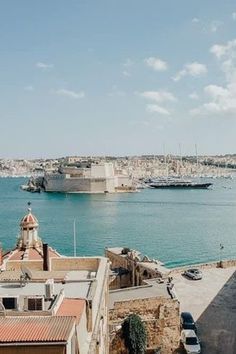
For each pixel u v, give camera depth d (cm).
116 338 4506
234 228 17162
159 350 4722
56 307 2505
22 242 5606
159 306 4784
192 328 5159
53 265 4031
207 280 7562
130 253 7819
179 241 14412
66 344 1923
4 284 3098
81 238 15338
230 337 5141
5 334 1970
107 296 4056
